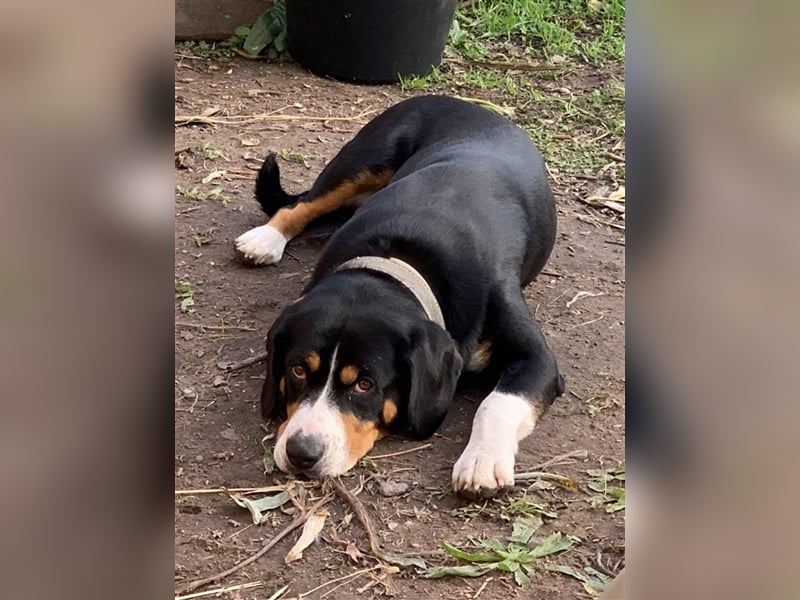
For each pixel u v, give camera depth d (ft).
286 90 9.75
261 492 5.43
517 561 5.08
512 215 6.64
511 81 10.30
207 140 8.72
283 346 5.65
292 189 8.08
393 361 5.57
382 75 9.99
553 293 7.12
